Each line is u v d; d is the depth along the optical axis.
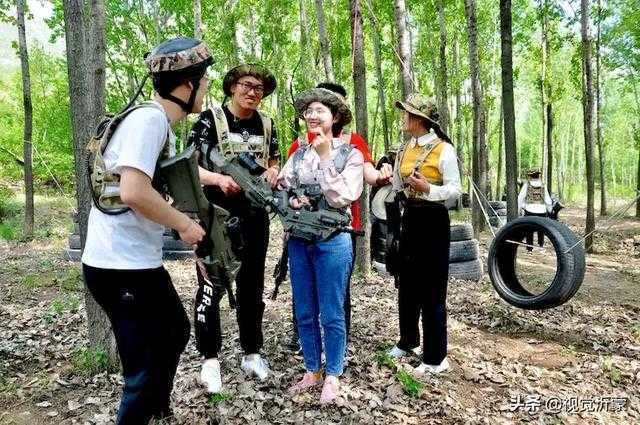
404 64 8.05
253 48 20.66
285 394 3.60
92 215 2.33
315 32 17.89
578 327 5.66
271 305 6.05
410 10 17.98
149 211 2.13
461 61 21.78
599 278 8.93
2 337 5.05
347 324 4.19
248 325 3.80
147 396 2.37
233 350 4.40
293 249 3.49
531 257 10.91
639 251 12.25
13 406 3.58
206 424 3.21
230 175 3.39
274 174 3.60
